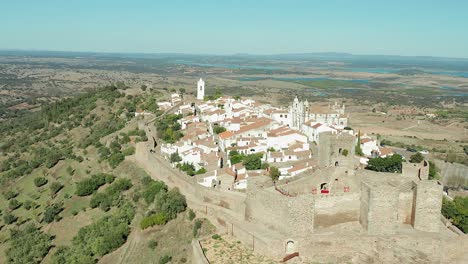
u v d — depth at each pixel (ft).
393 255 252.62
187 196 381.19
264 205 278.67
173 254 310.24
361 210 269.44
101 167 536.01
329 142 302.04
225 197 339.77
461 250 254.47
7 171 611.06
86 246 363.15
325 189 296.51
